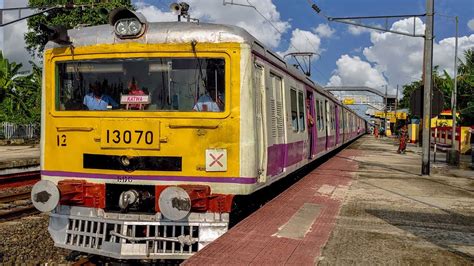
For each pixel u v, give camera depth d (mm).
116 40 6902
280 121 8930
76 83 7086
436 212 8406
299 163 11164
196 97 6727
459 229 7102
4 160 17750
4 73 34969
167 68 6781
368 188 11398
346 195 10203
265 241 6148
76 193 6852
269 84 8062
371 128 97938
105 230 6621
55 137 7102
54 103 7148
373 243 6188
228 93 6676
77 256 7746
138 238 6426
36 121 36219
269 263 5242
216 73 6719
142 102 6820
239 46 6707
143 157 6699
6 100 35219
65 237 6871
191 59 6750
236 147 6656
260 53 7457
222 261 5285
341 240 6297
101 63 6977
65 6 22797
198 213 6605
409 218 7840
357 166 17453
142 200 6785
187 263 5199
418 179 13656
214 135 6668
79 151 6949
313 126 13898
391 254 5695
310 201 9297
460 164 19875
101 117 6848
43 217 10109
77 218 6820
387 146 34000
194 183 6652
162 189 6672
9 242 8234
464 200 9812
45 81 7246
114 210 6875
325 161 20000
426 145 14852
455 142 26328
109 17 6777
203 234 6527
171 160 6688
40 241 8617
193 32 6758
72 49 7062
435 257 5598
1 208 10898
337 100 22422
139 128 6715
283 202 9141
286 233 6582
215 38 6723
